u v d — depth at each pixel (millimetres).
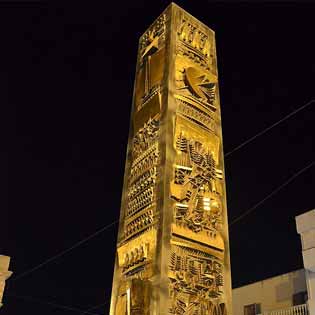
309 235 15688
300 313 17219
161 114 9688
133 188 9742
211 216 9109
